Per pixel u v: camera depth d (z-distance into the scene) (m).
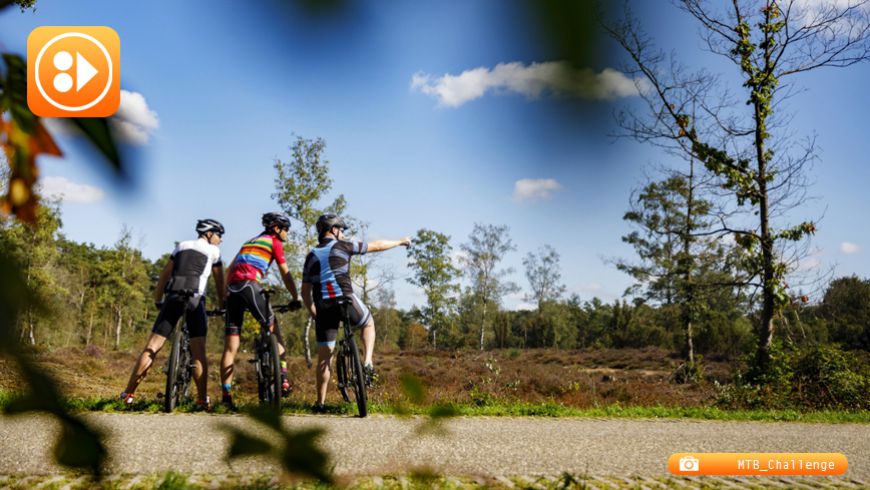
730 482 3.82
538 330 59.56
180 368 5.57
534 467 3.86
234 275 5.61
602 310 59.97
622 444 5.00
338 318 5.76
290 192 25.17
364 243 5.79
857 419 9.00
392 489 1.46
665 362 29.95
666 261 25.50
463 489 1.49
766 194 14.93
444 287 51.19
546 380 15.80
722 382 19.69
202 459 3.39
